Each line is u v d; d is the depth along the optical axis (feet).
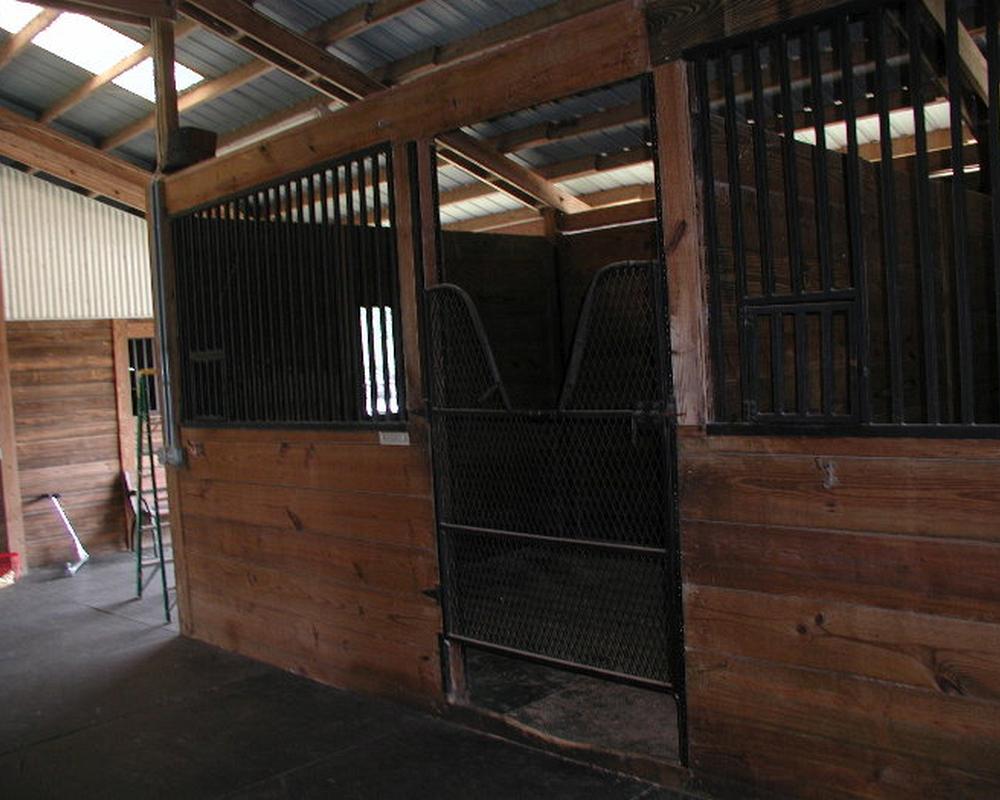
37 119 21.38
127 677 12.10
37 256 22.06
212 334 12.68
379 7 15.67
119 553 22.77
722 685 7.48
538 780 8.34
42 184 22.17
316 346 10.93
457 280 15.49
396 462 10.01
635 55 7.52
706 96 7.17
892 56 10.68
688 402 7.45
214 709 10.71
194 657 12.77
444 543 9.61
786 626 7.04
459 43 16.49
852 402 6.59
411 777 8.61
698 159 7.30
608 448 8.60
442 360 9.57
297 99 19.07
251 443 12.00
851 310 6.55
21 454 21.62
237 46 16.96
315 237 10.81
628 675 8.18
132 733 10.17
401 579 10.14
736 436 7.17
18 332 21.65
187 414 13.24
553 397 17.20
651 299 7.65
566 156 19.10
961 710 6.21
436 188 9.45
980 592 6.06
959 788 6.26
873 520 6.50
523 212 21.97
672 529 7.68
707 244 7.29
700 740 7.70
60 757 9.64
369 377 10.36
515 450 9.71
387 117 9.61
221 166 12.06
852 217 6.49
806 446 6.81
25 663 13.05
